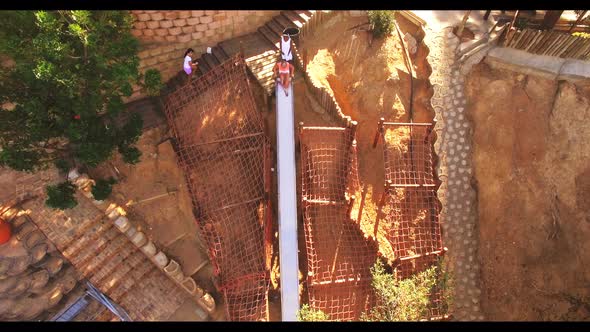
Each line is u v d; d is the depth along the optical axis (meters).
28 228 14.52
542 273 15.63
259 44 16.75
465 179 16.34
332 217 15.41
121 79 10.88
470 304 15.75
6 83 10.60
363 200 16.12
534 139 15.61
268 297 14.80
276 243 15.53
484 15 16.81
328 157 15.56
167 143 15.58
